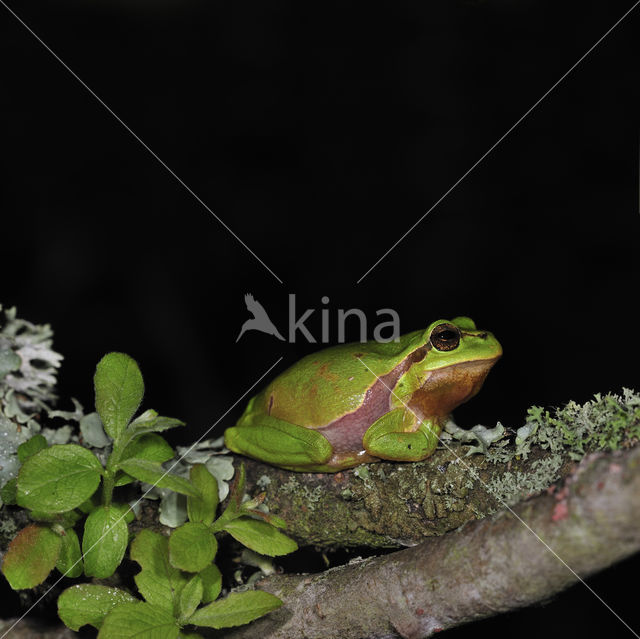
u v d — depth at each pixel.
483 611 0.27
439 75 0.60
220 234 0.55
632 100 0.55
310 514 0.30
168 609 0.28
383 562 0.28
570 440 0.29
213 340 0.50
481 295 0.52
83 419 0.30
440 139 0.58
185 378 0.47
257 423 0.32
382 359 0.32
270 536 0.28
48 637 0.29
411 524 0.30
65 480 0.28
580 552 0.27
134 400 0.28
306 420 0.31
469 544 0.27
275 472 0.31
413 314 0.52
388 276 0.53
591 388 0.46
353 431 0.31
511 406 0.46
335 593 0.28
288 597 0.29
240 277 0.54
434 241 0.54
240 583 0.31
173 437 0.44
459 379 0.32
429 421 0.32
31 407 0.31
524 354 0.48
